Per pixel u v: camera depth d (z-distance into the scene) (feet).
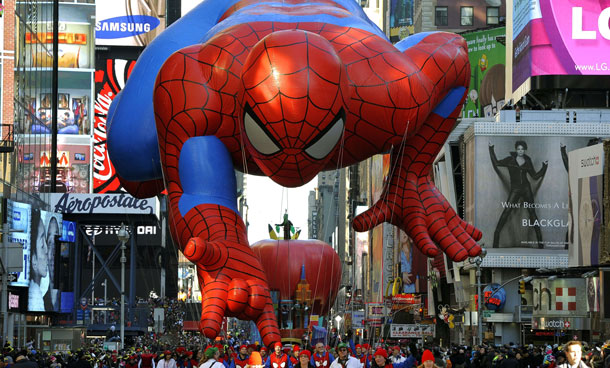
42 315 219.41
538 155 231.71
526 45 240.94
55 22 300.20
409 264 314.35
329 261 93.91
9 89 181.47
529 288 229.04
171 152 66.95
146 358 110.42
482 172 231.91
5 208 172.45
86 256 367.04
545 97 246.06
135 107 73.56
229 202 66.80
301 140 60.13
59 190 358.84
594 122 233.55
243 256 64.69
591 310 177.88
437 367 41.37
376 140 67.97
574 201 174.29
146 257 371.35
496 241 229.86
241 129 63.16
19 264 97.09
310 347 78.89
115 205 336.90
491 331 229.86
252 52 60.64
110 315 328.49
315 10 72.08
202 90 65.77
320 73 59.11
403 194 73.31
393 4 373.20
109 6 372.38
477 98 293.43
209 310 62.34
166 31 76.64
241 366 68.95
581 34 234.58
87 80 366.02
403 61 68.39
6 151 165.17
